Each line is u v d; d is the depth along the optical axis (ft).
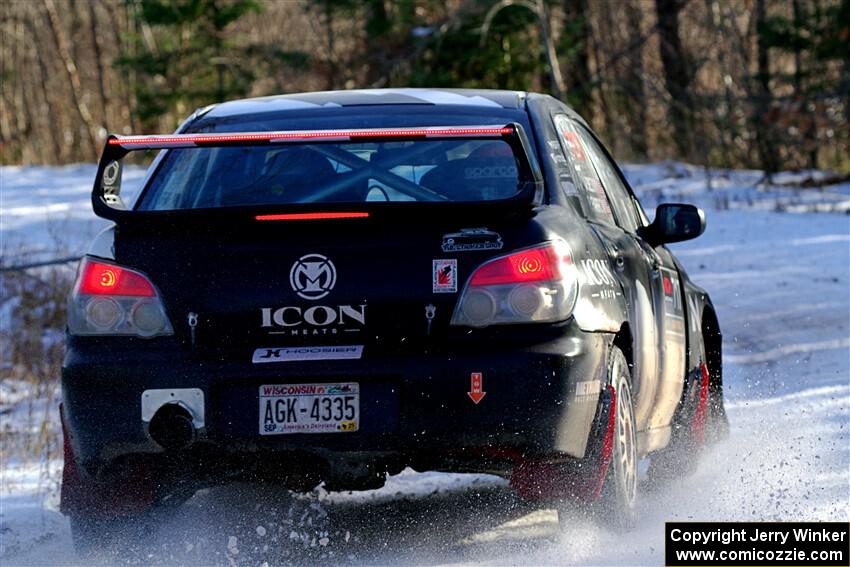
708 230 255.70
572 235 58.59
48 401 119.55
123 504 57.67
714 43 453.99
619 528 59.41
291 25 581.94
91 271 57.06
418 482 79.51
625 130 445.78
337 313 55.67
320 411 54.90
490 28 411.75
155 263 56.65
